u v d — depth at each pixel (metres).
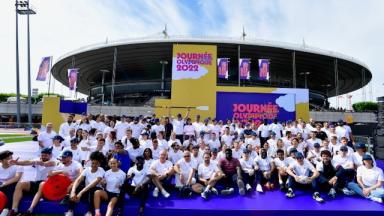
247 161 7.75
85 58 42.00
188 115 15.12
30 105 35.75
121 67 46.97
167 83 44.94
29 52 36.19
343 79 53.09
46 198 5.83
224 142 10.45
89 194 5.59
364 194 6.49
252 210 5.80
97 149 7.75
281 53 37.44
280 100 16.05
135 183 6.20
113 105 36.53
